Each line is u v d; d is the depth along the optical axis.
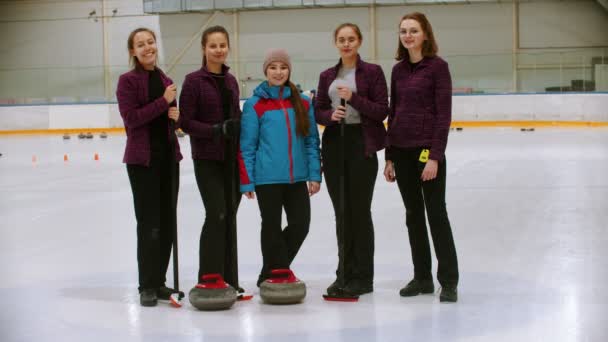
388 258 5.66
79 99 26.70
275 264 4.49
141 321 3.96
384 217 7.64
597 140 17.80
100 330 3.80
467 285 4.70
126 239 6.64
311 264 5.49
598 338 3.53
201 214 8.04
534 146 16.45
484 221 7.29
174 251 4.43
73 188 10.77
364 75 4.56
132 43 4.45
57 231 7.14
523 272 5.04
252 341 3.56
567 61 24.14
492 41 27.08
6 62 29.84
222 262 4.43
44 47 29.58
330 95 4.62
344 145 4.53
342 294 4.36
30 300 4.49
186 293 4.62
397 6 27.53
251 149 4.46
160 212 4.53
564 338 3.54
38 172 13.19
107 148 18.72
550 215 7.53
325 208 8.32
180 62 28.80
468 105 24.11
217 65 4.49
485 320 3.87
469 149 16.02
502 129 23.11
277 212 4.47
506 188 9.78
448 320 3.88
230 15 28.50
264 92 4.48
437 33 27.42
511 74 24.52
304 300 4.39
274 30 28.33
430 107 4.38
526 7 26.77
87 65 29.36
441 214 4.33
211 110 4.43
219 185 4.46
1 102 26.78
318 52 28.14
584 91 23.59
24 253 6.07
